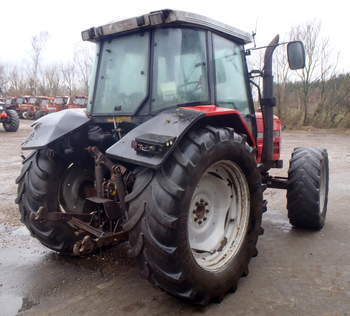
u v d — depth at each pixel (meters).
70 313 2.51
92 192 3.33
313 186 3.92
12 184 6.39
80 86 42.62
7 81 50.75
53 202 3.06
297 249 3.67
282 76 22.59
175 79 2.66
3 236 3.96
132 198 2.31
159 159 2.15
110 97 2.98
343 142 14.89
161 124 2.36
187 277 2.31
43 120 3.16
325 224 4.48
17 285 2.89
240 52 3.52
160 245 2.22
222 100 3.16
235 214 2.89
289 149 12.25
